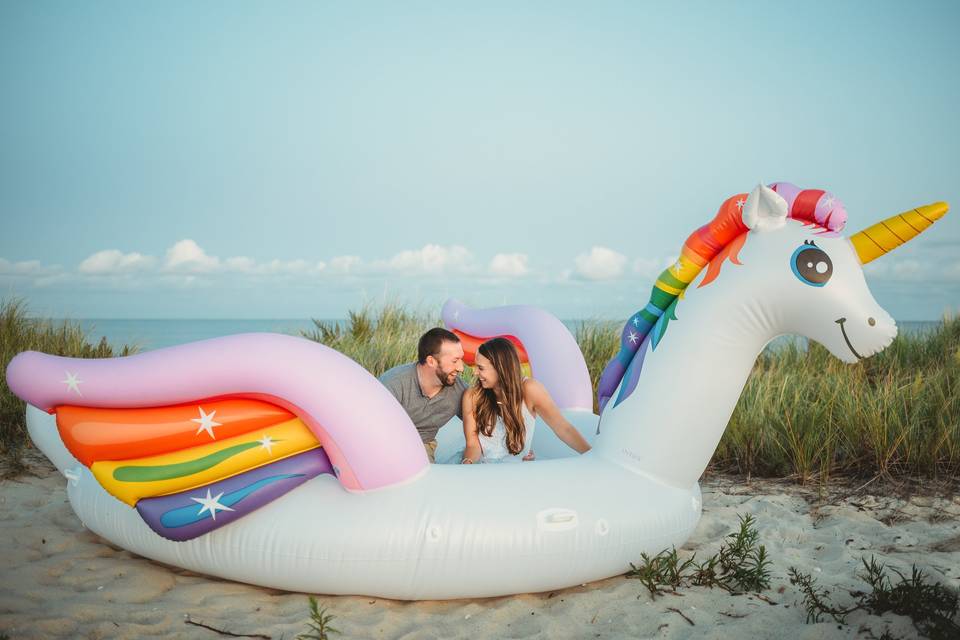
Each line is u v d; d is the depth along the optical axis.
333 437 2.90
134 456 2.93
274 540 2.94
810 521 4.28
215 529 2.97
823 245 3.04
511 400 3.82
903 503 4.47
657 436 3.25
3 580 3.20
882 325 2.96
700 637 2.85
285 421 2.97
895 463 4.96
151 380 2.83
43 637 2.72
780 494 4.76
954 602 2.98
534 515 2.99
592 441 4.01
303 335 9.74
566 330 4.89
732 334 3.14
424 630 2.86
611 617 3.02
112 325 78.44
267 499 2.93
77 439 2.92
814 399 5.96
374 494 2.95
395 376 4.04
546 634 2.86
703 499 4.70
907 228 2.98
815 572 3.48
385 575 2.92
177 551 3.11
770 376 6.60
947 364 6.86
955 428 4.95
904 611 2.96
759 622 2.96
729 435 5.50
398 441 2.96
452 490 3.00
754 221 3.08
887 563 3.58
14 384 2.96
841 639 2.81
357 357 7.88
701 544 3.86
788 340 8.70
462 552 2.91
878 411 5.09
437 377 3.95
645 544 3.20
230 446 2.92
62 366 2.91
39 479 4.82
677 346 3.24
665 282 3.36
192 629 2.82
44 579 3.25
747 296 3.10
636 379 3.37
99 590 3.13
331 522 2.91
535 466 3.22
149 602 3.05
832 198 3.06
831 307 2.98
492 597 3.19
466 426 3.96
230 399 2.95
